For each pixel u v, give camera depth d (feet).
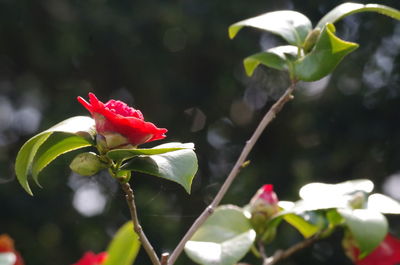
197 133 36.86
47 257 33.35
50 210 33.53
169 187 31.17
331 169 33.27
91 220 33.37
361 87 33.88
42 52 35.19
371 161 33.27
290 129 35.50
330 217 9.64
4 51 35.81
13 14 34.58
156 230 31.09
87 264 10.48
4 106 36.65
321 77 8.48
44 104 36.24
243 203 32.96
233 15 35.68
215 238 8.98
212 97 37.42
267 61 9.05
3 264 8.80
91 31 35.01
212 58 37.01
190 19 35.06
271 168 34.53
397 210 9.08
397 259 9.82
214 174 35.94
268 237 9.70
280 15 9.06
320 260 31.01
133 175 31.19
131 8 35.88
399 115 33.78
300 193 9.34
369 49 34.24
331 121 34.24
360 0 34.40
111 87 36.45
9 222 33.24
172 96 36.88
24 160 7.58
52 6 34.78
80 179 32.89
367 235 8.59
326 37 8.48
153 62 36.14
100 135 7.23
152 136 7.32
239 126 37.47
